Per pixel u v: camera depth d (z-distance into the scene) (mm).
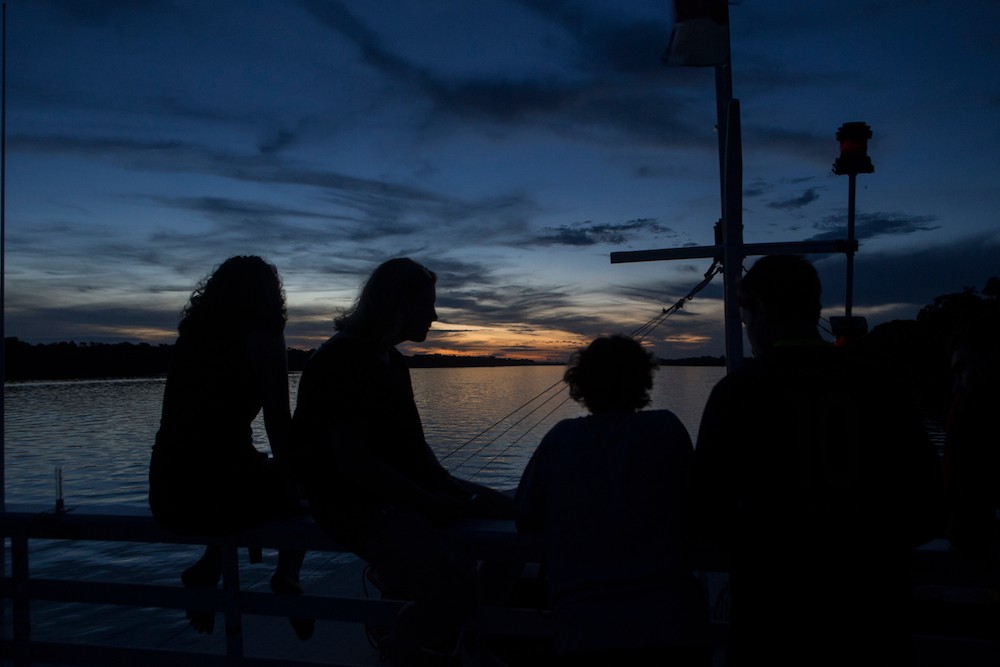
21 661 2172
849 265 3961
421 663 2020
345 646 3559
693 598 1476
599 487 1542
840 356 1428
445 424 108312
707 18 2908
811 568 1309
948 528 1569
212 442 1917
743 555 1388
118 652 2117
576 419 1690
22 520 2139
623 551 1499
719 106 3896
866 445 1325
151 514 2094
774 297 1465
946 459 1619
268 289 2008
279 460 1934
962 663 1598
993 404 1529
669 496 1542
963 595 2611
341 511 1799
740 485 1387
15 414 117125
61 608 10133
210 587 2066
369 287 1913
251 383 1955
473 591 1771
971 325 1639
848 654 1278
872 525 1305
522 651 2613
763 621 1339
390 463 1861
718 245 4602
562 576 1513
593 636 1424
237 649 2016
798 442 1348
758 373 1423
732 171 3529
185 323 2025
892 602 1303
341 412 1756
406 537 1728
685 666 1438
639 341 1711
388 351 2049
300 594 2020
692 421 85562
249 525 1947
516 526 1726
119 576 15695
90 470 48281
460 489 2023
